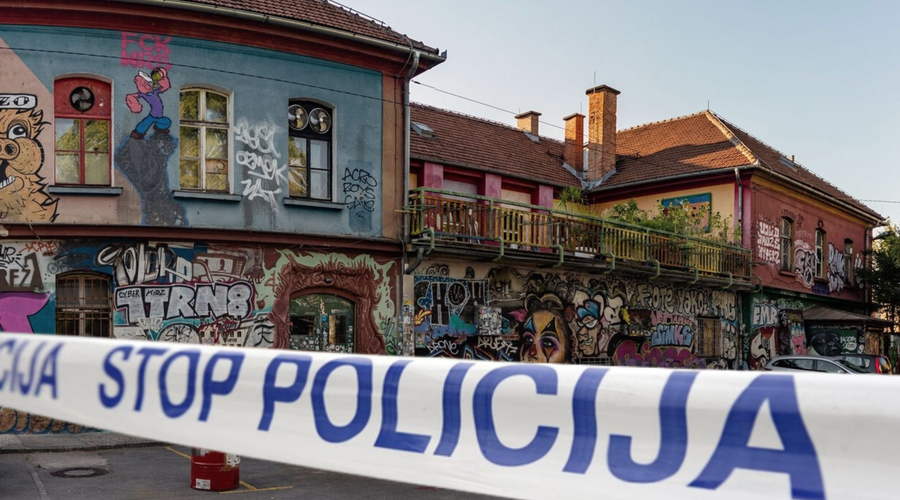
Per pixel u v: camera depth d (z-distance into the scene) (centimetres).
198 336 1348
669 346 2181
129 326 1302
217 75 1396
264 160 1440
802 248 2759
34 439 1182
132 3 1300
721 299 2378
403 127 1638
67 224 1268
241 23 1400
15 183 1264
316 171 1529
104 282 1309
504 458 312
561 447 303
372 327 1548
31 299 1258
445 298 1659
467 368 328
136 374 389
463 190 1992
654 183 2464
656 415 285
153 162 1337
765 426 265
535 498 303
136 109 1329
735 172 2336
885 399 246
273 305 1426
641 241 2036
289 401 358
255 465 1047
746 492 266
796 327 2728
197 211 1370
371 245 1548
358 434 342
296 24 1435
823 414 256
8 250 1255
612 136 2620
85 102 1317
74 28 1293
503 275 1772
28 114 1273
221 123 1416
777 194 2572
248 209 1417
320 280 1488
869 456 247
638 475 286
